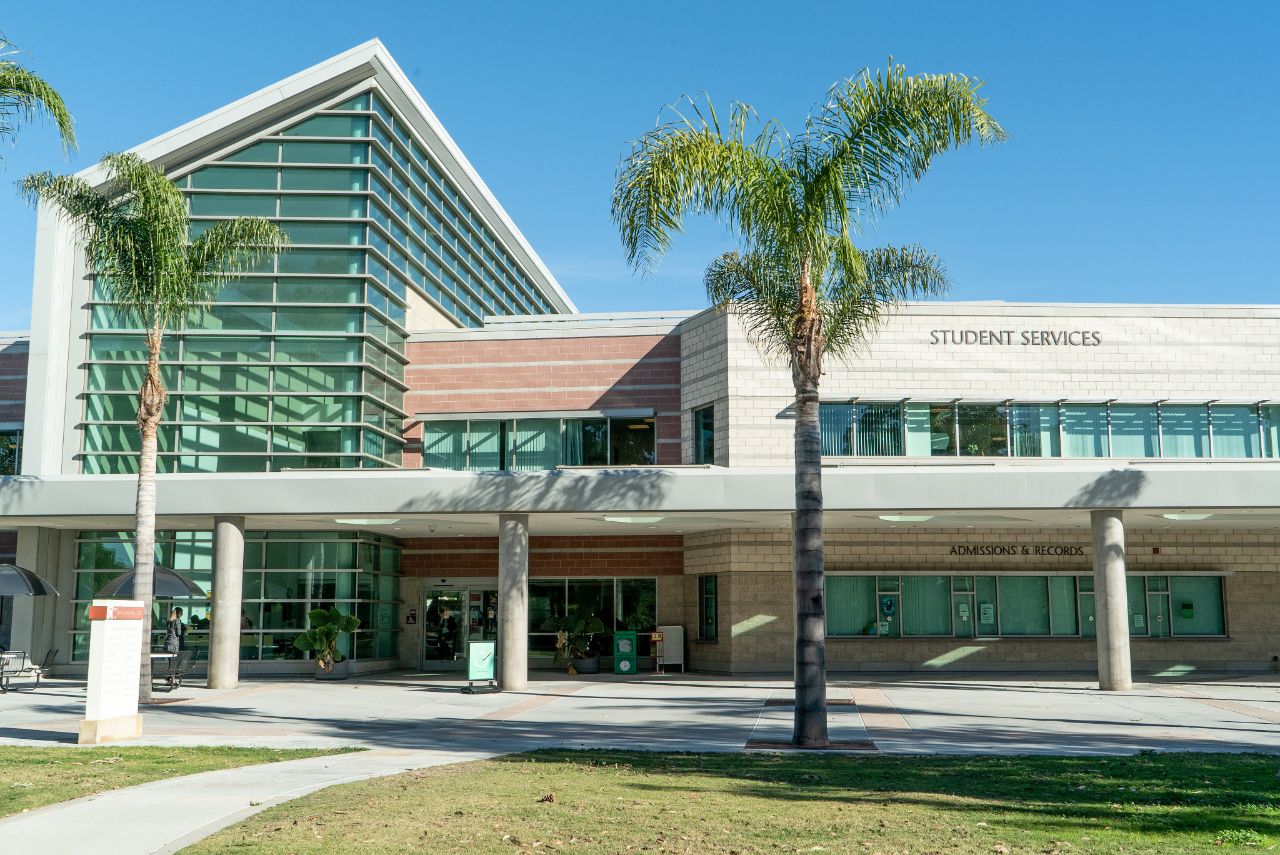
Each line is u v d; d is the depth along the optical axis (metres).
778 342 18.08
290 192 32.34
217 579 25.67
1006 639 31.25
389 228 34.09
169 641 26.47
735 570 30.70
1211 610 31.72
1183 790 10.61
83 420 31.19
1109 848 7.98
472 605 34.84
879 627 31.31
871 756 13.80
